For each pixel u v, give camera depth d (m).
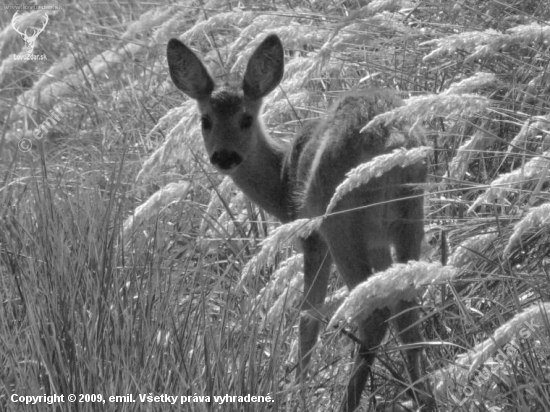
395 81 12.76
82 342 8.41
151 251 10.39
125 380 7.89
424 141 9.93
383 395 9.38
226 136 11.06
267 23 12.52
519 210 10.48
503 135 11.77
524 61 12.20
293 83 11.48
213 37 15.14
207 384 7.94
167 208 11.91
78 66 16.20
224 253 11.61
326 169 9.83
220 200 11.43
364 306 8.59
